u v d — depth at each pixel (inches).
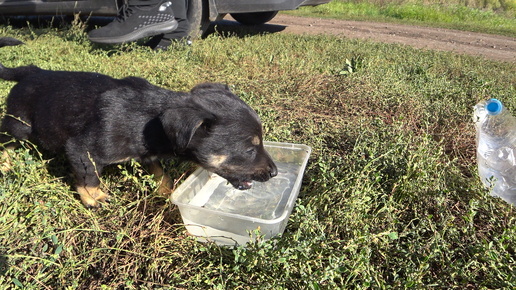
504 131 26.1
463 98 32.7
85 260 17.2
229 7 52.9
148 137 19.6
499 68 46.7
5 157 21.4
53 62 40.2
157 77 36.4
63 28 60.2
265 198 22.0
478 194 20.5
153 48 49.9
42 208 18.1
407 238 18.9
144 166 22.1
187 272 16.9
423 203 20.4
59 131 20.7
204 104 19.2
